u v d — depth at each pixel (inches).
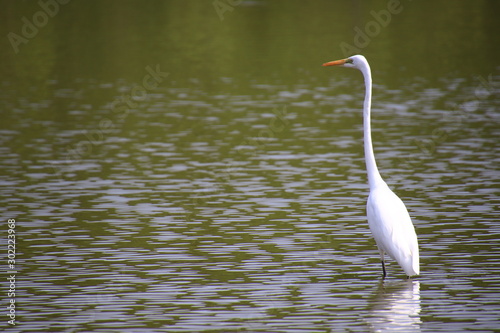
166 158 770.8
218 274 463.5
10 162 749.9
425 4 1900.8
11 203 612.4
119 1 1909.4
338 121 935.7
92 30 1611.7
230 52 1418.6
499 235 518.9
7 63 1341.0
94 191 650.2
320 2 1902.1
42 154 783.7
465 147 786.8
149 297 428.5
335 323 389.7
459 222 548.4
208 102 1065.5
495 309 403.5
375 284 445.4
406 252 440.1
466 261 474.6
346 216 575.8
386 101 1048.8
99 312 408.2
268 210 593.9
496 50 1401.3
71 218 574.9
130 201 621.0
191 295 430.3
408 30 1611.7
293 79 1222.9
